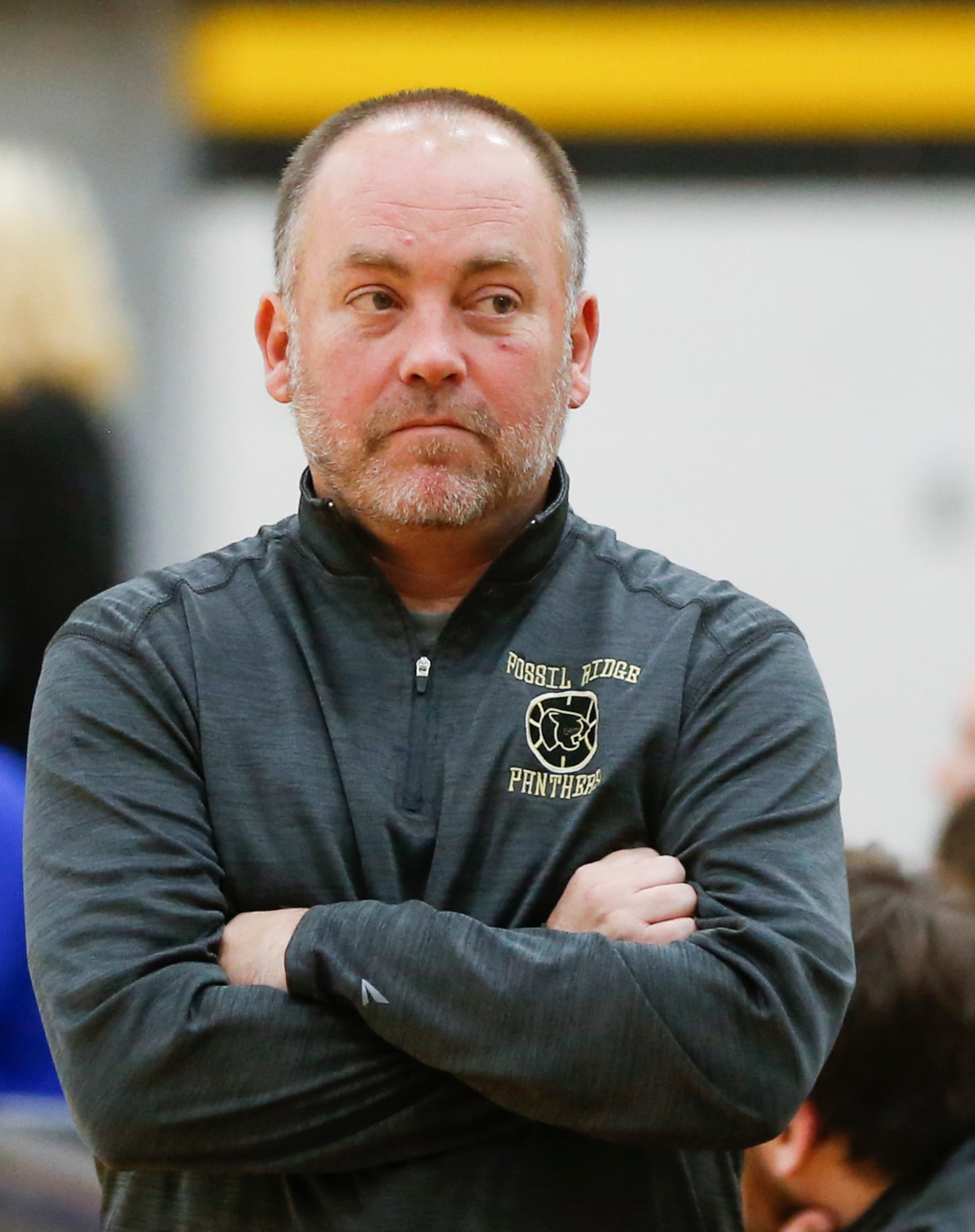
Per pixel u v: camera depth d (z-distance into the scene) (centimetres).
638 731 642
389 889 626
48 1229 709
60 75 1891
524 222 652
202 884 620
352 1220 590
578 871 627
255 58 1903
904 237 1928
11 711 903
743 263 1934
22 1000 819
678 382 1928
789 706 650
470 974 581
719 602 671
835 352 1930
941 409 1919
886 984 689
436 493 638
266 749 639
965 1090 688
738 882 619
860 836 1867
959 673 1900
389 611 657
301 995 593
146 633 654
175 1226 615
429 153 653
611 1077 576
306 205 671
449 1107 589
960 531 1909
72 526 923
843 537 1917
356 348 645
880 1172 696
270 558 682
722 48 1928
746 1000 590
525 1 1923
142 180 1894
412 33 1909
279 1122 584
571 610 669
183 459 1875
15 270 938
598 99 1933
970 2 1912
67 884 618
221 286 1897
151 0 1888
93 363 959
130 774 633
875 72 1920
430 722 647
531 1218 593
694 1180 628
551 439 662
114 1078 588
